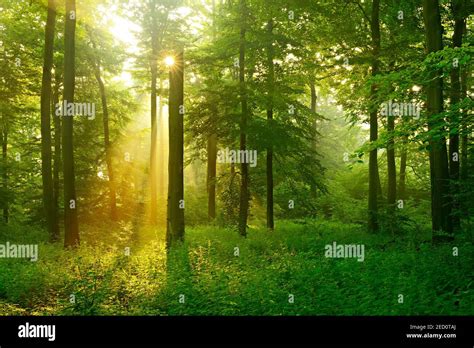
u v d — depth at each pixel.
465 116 10.08
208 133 20.55
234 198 21.61
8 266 13.98
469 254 10.98
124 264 13.84
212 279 10.84
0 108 23.92
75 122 28.98
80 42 27.31
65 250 16.47
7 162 25.38
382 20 22.17
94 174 29.23
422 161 28.80
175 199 17.09
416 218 22.89
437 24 13.38
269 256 14.91
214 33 22.25
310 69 22.03
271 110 22.06
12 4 22.16
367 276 10.50
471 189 12.20
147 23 27.67
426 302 8.24
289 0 19.83
